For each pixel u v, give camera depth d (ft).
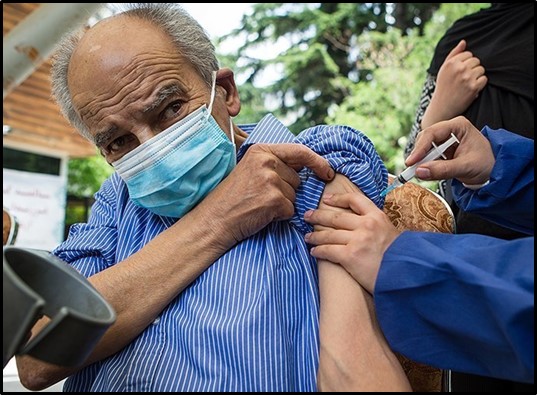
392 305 2.51
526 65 4.34
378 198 3.14
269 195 2.85
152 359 2.77
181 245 2.90
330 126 3.41
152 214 3.29
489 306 2.21
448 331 2.40
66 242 3.44
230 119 3.35
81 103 2.94
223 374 2.62
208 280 2.87
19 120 15.88
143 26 2.99
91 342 1.69
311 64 25.90
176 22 3.09
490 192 3.20
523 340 2.11
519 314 2.09
